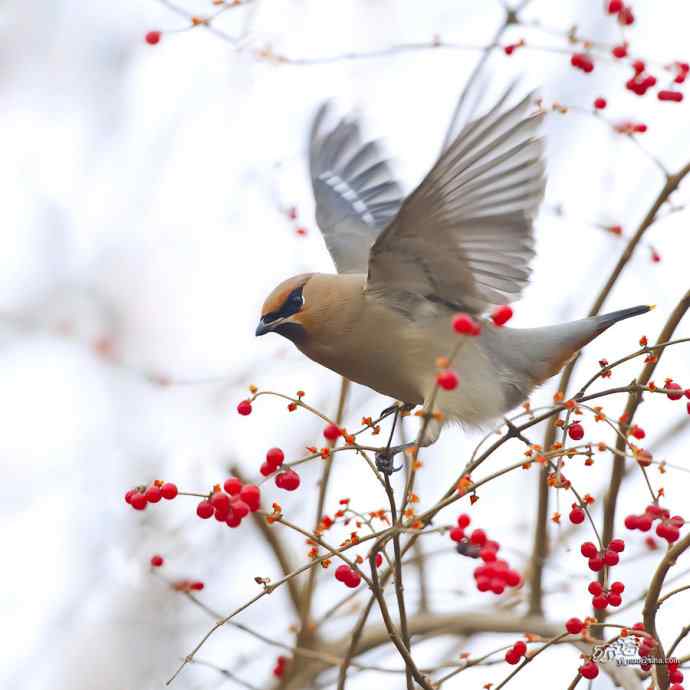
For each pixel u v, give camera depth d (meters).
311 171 14.37
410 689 8.70
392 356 11.37
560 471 8.99
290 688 13.12
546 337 11.58
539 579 12.63
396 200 14.04
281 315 11.49
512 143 9.92
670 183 11.42
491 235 10.45
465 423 11.33
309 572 13.48
